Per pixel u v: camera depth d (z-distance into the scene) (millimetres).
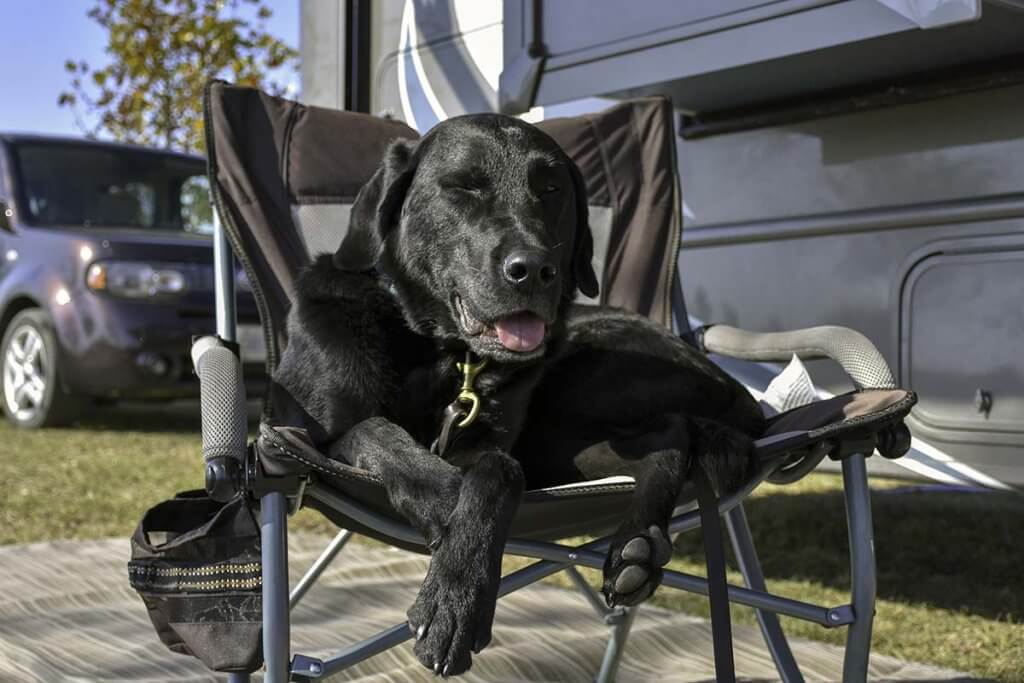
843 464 1978
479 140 2213
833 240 3441
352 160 2705
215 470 1693
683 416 2102
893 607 3455
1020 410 3014
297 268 2525
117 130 12367
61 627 3088
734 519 2396
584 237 2402
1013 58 2963
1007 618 3305
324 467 1668
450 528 1679
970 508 4855
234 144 2584
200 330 6297
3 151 7082
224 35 11703
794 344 2488
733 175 3713
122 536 4242
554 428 2459
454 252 2145
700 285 3811
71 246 6418
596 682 2691
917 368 3238
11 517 4461
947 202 3158
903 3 2623
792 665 2336
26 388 6730
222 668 1754
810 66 3066
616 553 1757
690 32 3109
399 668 2803
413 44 4078
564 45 3453
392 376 2158
